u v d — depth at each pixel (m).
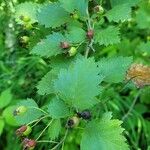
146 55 0.52
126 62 0.27
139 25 0.51
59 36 0.27
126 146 0.23
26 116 0.26
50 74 0.27
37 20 0.28
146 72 0.29
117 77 0.26
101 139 0.23
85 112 0.24
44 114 0.27
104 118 0.24
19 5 0.31
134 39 0.54
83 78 0.24
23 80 0.51
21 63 0.51
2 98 0.46
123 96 0.53
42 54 0.26
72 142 0.44
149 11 0.51
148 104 0.53
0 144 0.50
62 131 0.40
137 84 0.29
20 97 0.50
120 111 0.51
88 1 0.28
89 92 0.24
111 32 0.27
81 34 0.27
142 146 0.50
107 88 0.39
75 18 0.28
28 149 0.25
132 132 0.50
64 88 0.24
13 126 0.48
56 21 0.28
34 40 0.31
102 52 0.51
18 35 0.36
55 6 0.28
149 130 0.51
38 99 0.47
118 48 0.53
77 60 0.24
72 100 0.24
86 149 0.23
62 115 0.24
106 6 0.32
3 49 0.49
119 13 0.27
